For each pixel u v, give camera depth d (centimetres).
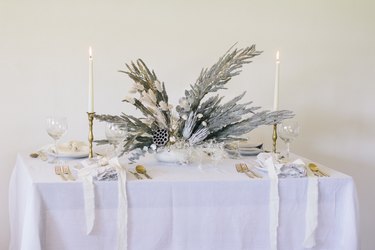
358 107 327
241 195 202
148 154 246
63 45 281
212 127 223
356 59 322
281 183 204
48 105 283
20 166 230
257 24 306
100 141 223
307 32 313
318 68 317
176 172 212
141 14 290
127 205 194
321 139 324
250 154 252
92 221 189
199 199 199
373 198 336
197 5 296
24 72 278
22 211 212
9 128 280
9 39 274
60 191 187
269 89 311
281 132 238
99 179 191
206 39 300
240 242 204
